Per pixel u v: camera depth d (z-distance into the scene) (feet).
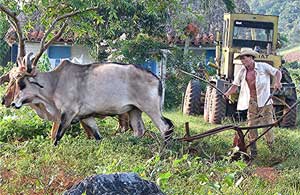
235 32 58.85
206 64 76.89
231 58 58.29
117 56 69.41
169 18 73.51
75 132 43.86
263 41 58.90
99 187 18.81
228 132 47.03
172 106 70.95
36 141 38.81
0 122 42.65
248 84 40.52
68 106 41.09
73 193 18.99
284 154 40.78
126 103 41.32
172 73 71.97
